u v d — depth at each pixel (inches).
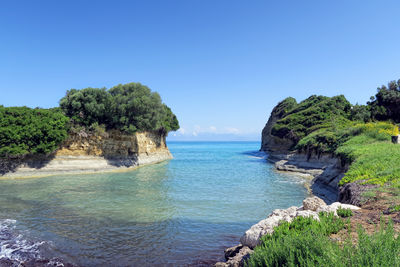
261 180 1421.0
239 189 1138.7
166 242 537.6
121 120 2011.6
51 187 1187.9
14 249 496.7
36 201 897.5
